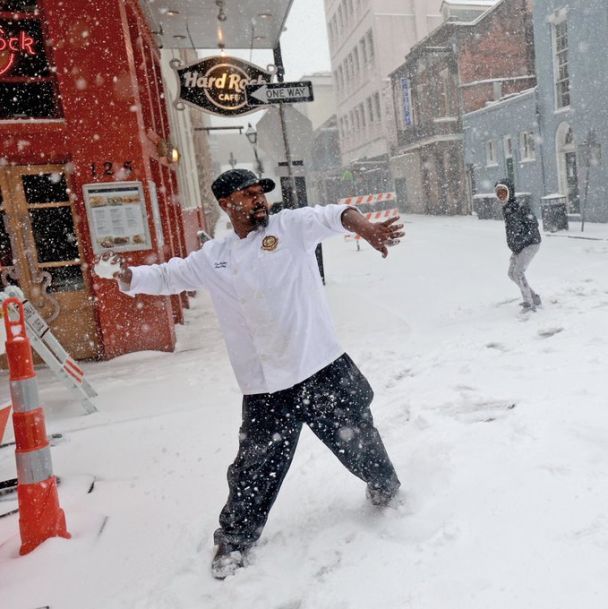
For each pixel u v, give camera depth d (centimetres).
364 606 207
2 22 689
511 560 214
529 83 2841
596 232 1473
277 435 249
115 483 364
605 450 287
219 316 250
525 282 703
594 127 1688
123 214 710
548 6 1845
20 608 241
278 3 913
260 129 2117
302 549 257
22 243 715
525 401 381
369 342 655
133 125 705
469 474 284
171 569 260
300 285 240
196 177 2183
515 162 2236
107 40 688
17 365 278
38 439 280
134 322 732
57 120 686
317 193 6247
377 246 215
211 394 531
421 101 3162
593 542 215
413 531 247
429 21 3969
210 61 909
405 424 387
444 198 3241
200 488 344
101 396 559
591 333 544
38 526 280
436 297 895
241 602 226
